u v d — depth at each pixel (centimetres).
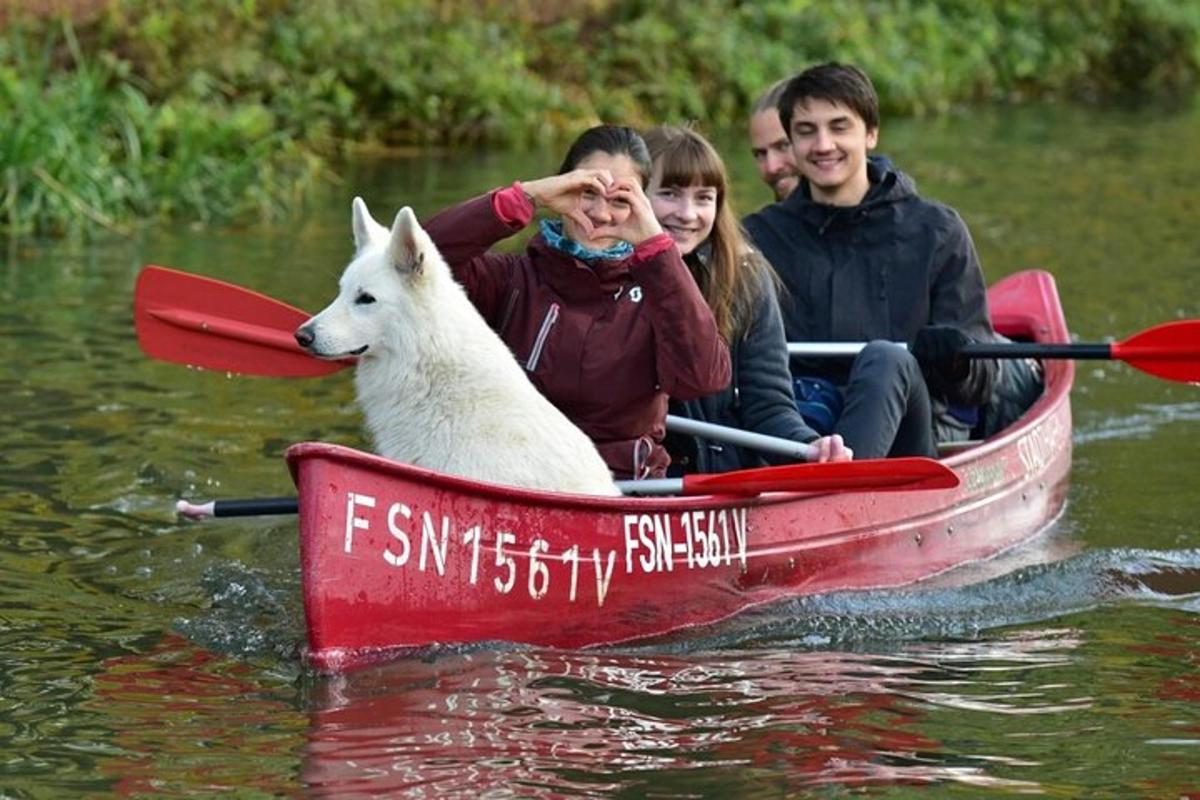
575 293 2202
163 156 5312
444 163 6128
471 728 1780
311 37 6531
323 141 6166
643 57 7575
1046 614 2247
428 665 1944
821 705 1880
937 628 2183
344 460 1878
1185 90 9838
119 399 3183
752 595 2253
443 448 2022
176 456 2858
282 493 2688
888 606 2277
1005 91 9431
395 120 6562
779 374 2398
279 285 4072
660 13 7994
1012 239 4962
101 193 4906
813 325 2788
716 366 2144
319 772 1669
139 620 2130
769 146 3142
